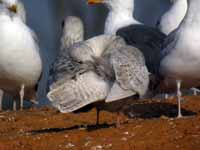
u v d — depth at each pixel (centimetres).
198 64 1519
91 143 1349
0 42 1792
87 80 1354
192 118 1457
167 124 1419
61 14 2923
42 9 2894
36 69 1841
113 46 1440
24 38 1805
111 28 1975
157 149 1308
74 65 1376
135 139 1355
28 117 1655
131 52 1426
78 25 1853
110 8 2005
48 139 1385
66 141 1370
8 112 1769
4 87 1884
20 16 1905
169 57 1541
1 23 1802
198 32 1516
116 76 1370
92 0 2012
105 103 1387
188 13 1528
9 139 1414
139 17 2886
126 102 1416
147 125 1424
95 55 1419
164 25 1934
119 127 1430
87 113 1645
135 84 1395
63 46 1850
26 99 1953
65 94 1342
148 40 1862
